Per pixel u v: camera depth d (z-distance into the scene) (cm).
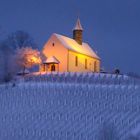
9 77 7469
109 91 5788
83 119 5150
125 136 4428
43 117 5372
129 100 5447
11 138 5091
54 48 9275
